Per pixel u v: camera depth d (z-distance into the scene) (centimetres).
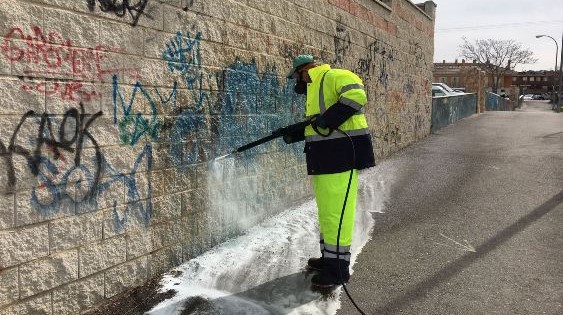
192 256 443
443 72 6406
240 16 495
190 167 435
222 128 475
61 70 314
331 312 362
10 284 292
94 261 346
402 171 840
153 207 396
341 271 394
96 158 342
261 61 536
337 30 739
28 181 298
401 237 519
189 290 382
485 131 1423
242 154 510
